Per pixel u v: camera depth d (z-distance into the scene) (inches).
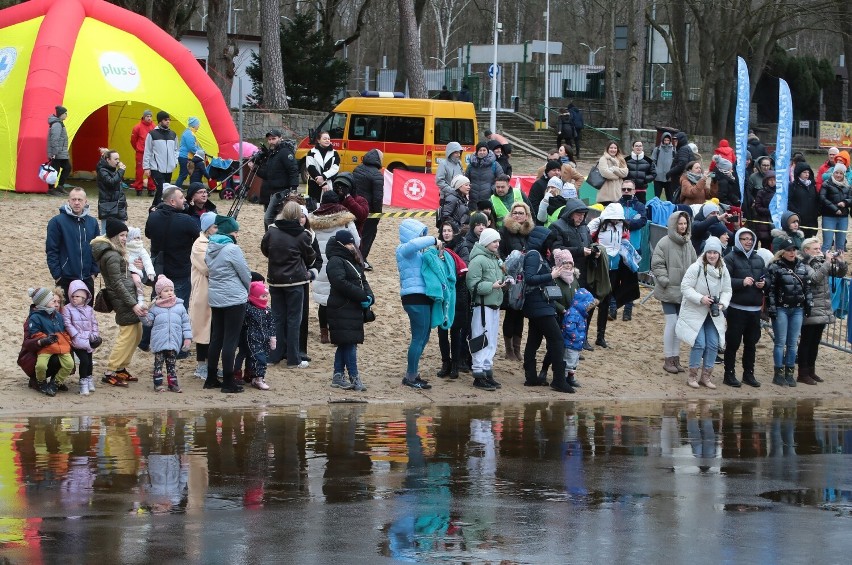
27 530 348.8
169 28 1852.9
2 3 1636.3
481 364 663.1
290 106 2034.9
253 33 3641.7
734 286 717.3
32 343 597.3
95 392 612.1
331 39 2255.2
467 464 462.3
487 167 884.0
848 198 990.4
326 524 361.4
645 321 848.3
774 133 2423.7
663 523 369.7
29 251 890.7
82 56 1196.5
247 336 633.6
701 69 2374.5
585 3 3715.6
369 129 1384.1
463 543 341.1
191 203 692.1
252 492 403.9
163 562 317.7
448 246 687.7
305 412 587.5
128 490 403.5
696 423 586.2
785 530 362.0
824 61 2945.4
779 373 736.3
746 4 2274.9
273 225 676.7
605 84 2372.0
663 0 2652.6
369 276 898.7
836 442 534.0
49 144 1139.3
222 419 559.5
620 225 774.5
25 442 490.6
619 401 661.9
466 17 4200.3
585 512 383.2
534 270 667.4
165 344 612.1
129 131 1378.0
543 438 528.7
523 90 2546.8
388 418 575.5
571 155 1048.8
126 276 619.2
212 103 1246.3
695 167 884.0
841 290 813.9
